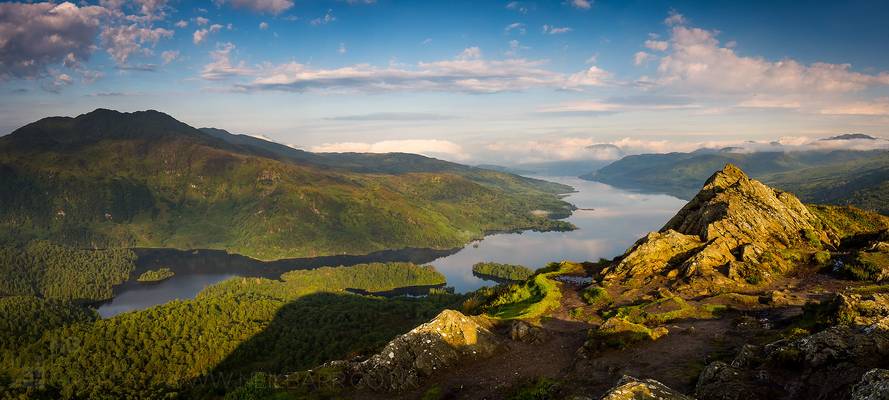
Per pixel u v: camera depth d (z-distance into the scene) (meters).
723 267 55.53
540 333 40.81
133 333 194.75
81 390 159.38
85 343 187.00
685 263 57.19
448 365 35.69
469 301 66.75
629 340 35.78
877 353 22.52
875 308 31.03
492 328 44.50
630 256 62.12
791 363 24.53
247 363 176.62
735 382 24.31
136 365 174.88
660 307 45.44
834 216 72.69
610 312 46.91
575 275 66.06
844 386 20.64
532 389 30.36
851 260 52.19
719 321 40.50
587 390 29.16
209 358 178.88
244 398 34.44
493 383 32.78
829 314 32.75
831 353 23.47
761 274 52.53
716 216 66.25
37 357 183.50
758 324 37.44
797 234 64.38
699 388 25.55
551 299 54.12
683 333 37.47
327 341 177.75
